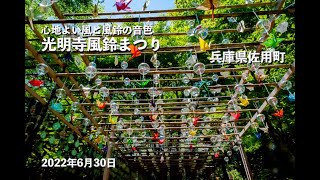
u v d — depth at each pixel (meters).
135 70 4.23
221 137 7.38
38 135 5.88
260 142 8.67
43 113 4.24
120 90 4.64
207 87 4.77
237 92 4.73
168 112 5.75
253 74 4.37
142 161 11.55
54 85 4.22
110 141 7.46
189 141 8.11
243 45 3.60
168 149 9.61
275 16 3.03
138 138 7.41
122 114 5.75
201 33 2.88
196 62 3.59
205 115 6.75
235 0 6.42
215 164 11.76
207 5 2.57
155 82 4.36
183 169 14.20
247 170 7.13
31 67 3.86
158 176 15.71
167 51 3.52
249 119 6.04
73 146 7.09
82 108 5.08
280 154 8.12
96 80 4.27
